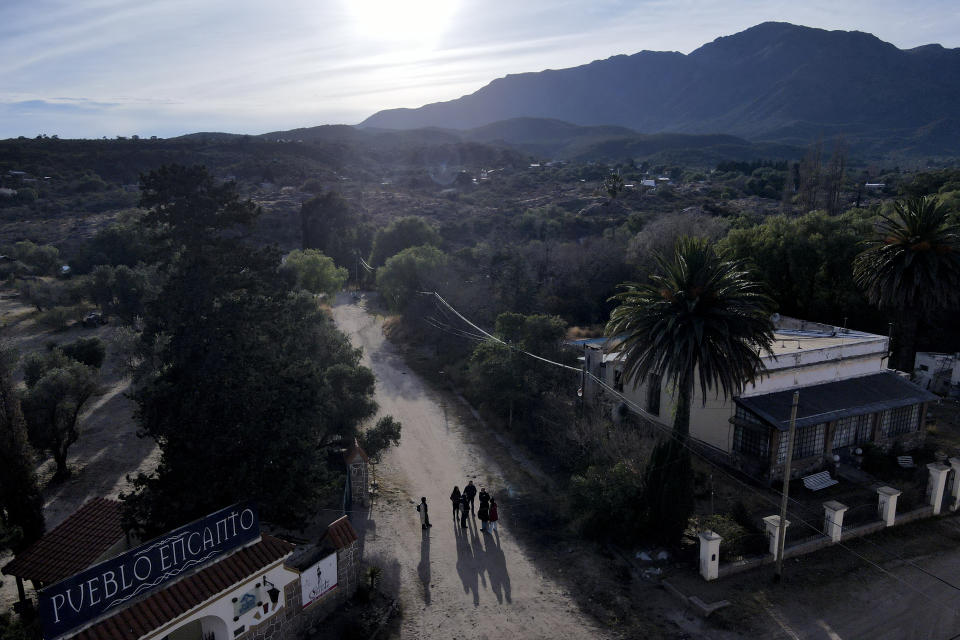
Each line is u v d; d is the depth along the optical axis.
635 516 22.02
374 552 21.42
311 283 64.38
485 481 27.48
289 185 151.75
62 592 12.09
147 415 19.59
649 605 18.73
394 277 54.16
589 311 53.94
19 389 31.12
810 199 95.12
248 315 20.77
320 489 20.58
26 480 19.98
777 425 25.53
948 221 39.69
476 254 59.97
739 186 146.00
